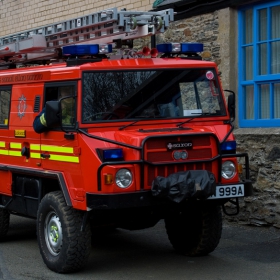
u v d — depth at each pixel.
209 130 7.10
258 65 10.01
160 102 7.26
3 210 8.84
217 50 10.50
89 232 6.96
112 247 8.55
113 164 6.48
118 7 12.66
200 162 6.85
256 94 10.04
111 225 7.40
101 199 6.50
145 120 7.13
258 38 10.00
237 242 8.65
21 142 8.04
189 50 7.78
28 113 7.88
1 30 16.59
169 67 7.38
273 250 8.14
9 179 8.41
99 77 7.04
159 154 6.71
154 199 6.62
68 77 7.11
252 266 7.35
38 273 7.18
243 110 10.32
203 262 7.59
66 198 6.89
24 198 8.12
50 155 7.37
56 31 8.38
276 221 9.21
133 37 7.50
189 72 7.48
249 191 7.13
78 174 6.83
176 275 7.01
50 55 8.92
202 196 6.57
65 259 6.93
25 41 8.67
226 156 7.01
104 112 6.98
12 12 16.16
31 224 10.40
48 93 7.52
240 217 9.79
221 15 10.39
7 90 8.48
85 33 7.89
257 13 9.98
